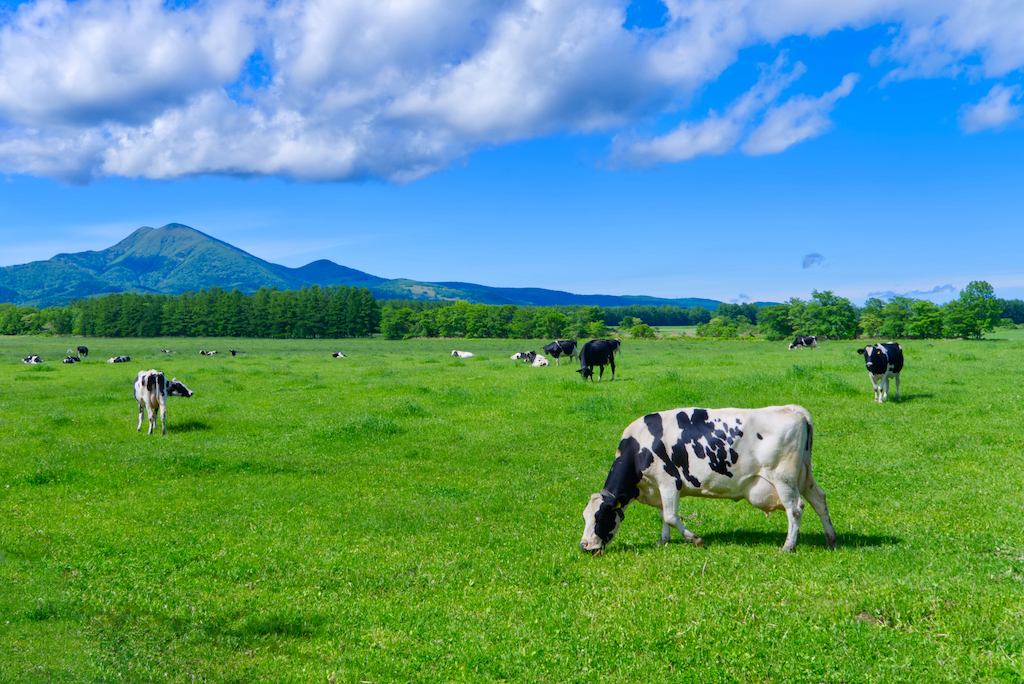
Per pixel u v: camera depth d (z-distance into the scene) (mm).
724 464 8242
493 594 7395
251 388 29906
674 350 69938
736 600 6637
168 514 10938
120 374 38844
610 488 8672
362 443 16812
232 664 5949
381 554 8953
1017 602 6113
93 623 6676
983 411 17484
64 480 12977
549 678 5570
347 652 6156
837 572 7211
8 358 63312
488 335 172750
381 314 190750
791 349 69062
